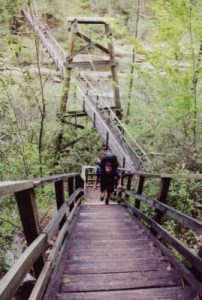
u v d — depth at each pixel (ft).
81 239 18.79
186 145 32.22
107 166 32.76
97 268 13.34
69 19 61.46
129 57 65.62
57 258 13.67
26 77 39.01
